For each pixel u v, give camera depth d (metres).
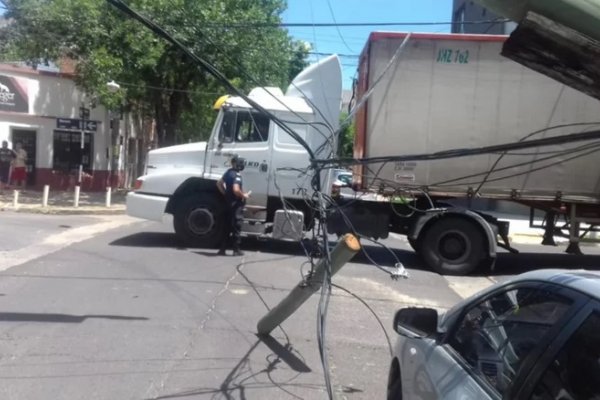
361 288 10.72
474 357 3.54
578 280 3.09
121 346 6.93
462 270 13.00
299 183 13.56
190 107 27.86
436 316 4.18
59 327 7.45
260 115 13.61
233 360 6.75
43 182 26.41
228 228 13.52
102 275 10.22
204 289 9.66
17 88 25.36
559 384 2.70
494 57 12.76
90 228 16.11
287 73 26.38
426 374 3.82
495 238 13.01
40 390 5.66
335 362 6.96
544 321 3.07
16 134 25.88
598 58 3.84
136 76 23.48
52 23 22.67
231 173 12.77
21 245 12.88
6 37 23.52
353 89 14.90
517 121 12.81
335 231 11.48
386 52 12.88
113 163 29.72
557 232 13.46
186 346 7.07
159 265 11.27
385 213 13.02
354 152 14.30
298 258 12.88
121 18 22.50
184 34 19.73
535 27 3.75
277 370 6.57
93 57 22.22
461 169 12.94
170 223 17.92
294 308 7.25
